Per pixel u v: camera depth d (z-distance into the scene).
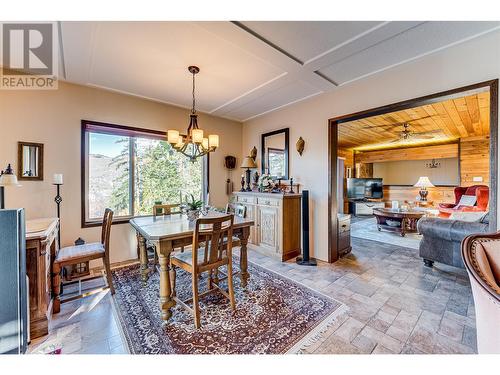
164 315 1.82
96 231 2.96
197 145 2.58
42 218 2.45
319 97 3.28
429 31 1.83
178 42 1.95
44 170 2.61
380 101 2.61
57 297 1.99
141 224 2.33
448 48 2.08
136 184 3.40
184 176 3.93
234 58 2.22
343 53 2.15
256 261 3.25
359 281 2.56
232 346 1.54
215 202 4.26
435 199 6.48
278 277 2.68
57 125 2.69
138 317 1.89
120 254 3.16
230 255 2.01
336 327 1.73
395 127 4.68
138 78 2.65
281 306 2.04
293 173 3.69
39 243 1.68
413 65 2.35
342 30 1.82
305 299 2.16
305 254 3.18
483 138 5.37
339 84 2.86
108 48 2.04
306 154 3.48
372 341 1.58
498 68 1.87
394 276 2.70
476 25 1.76
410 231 5.08
